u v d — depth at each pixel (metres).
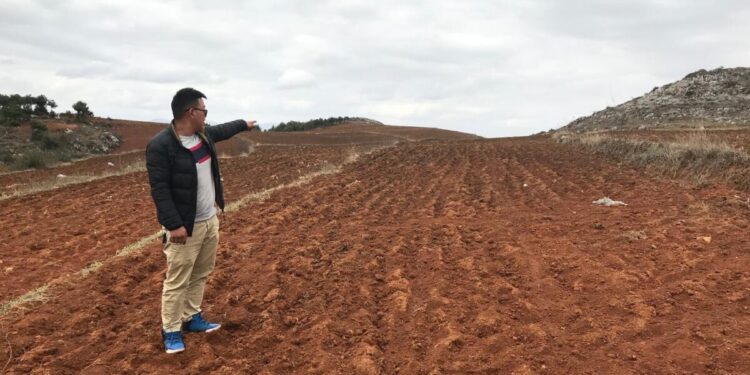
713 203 8.91
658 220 7.90
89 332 4.75
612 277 5.65
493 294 5.51
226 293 5.70
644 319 4.66
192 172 4.16
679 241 6.82
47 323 4.88
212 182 4.40
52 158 29.78
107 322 4.97
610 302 5.09
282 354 4.34
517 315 4.97
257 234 8.24
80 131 41.88
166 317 4.30
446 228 8.30
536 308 5.10
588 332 4.52
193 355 4.31
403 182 14.08
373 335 4.61
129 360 4.16
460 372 3.99
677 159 12.59
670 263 6.04
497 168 16.45
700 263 5.96
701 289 5.22
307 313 5.18
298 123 91.44
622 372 3.87
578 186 11.89
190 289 4.61
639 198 9.84
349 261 6.67
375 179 14.77
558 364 4.05
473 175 15.04
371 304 5.39
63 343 4.45
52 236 8.96
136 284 6.07
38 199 13.06
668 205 9.03
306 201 10.89
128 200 12.59
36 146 34.00
